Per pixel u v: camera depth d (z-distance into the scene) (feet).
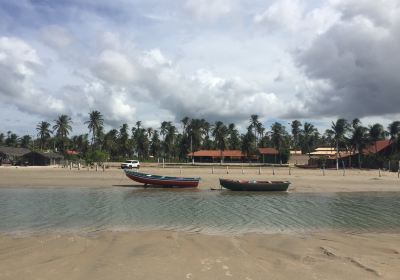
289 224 69.87
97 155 272.72
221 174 204.03
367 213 83.10
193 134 444.55
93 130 408.26
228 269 36.76
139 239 53.01
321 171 244.83
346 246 49.85
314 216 79.05
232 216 78.84
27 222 69.97
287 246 49.60
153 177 138.31
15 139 534.37
